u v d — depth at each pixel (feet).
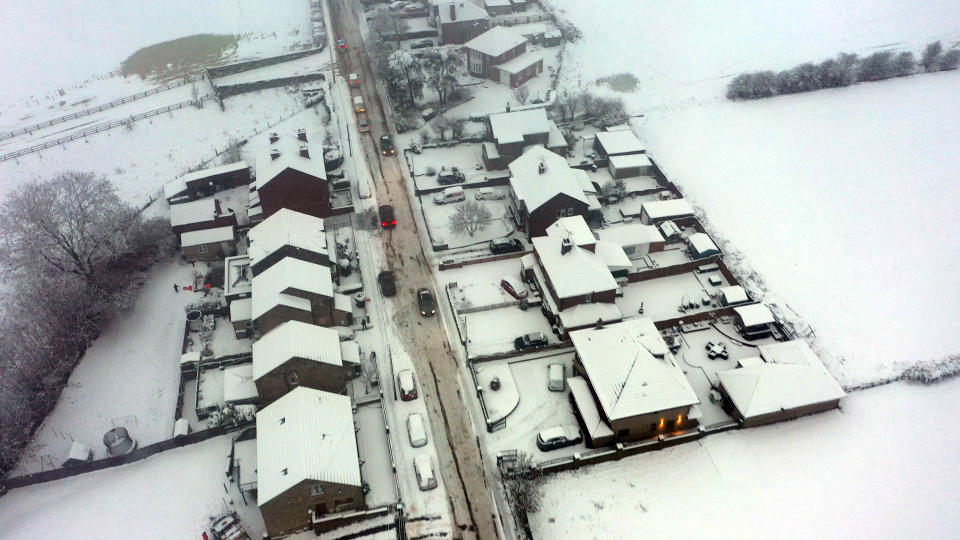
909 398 188.03
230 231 248.32
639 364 175.32
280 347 179.63
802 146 304.09
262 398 182.60
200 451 179.32
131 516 162.81
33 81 387.96
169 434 186.09
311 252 224.74
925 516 156.66
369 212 268.00
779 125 321.32
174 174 298.97
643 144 310.24
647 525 155.53
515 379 196.75
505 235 255.09
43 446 184.75
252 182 286.46
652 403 167.94
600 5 433.48
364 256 246.27
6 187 290.56
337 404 173.47
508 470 165.99
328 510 157.48
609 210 269.44
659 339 183.21
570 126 320.91
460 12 377.71
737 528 154.51
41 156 307.78
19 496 171.12
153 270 246.06
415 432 176.65
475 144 311.47
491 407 186.60
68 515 164.35
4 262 223.10
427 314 218.59
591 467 169.17
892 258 238.48
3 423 176.45
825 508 158.61
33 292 211.41
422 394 192.54
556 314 209.15
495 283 231.91
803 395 177.27
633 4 435.12
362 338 211.61
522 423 182.91
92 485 172.04
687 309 219.00
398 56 321.32
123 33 430.20
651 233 243.19
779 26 407.44
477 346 207.51
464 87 348.79
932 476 165.99
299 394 170.60
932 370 193.57
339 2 444.14
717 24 412.36
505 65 352.28
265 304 199.21
